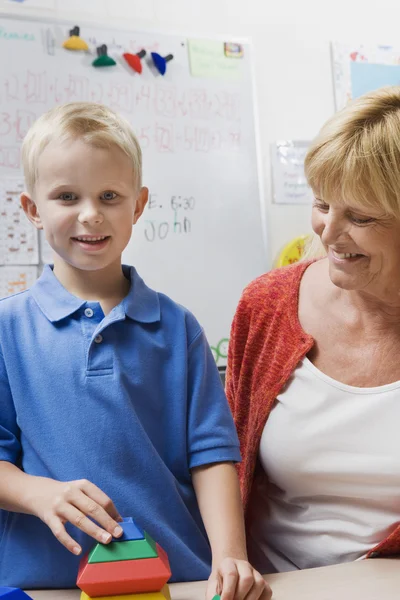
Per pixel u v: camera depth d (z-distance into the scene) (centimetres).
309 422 94
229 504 78
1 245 190
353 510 93
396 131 80
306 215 228
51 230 79
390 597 70
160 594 63
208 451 81
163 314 84
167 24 211
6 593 60
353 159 79
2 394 77
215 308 212
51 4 196
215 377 86
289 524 97
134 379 78
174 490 78
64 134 78
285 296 104
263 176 223
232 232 216
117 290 83
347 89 234
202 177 212
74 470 74
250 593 66
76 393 76
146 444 77
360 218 83
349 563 84
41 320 79
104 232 78
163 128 208
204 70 213
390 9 241
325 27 232
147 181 206
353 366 94
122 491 75
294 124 228
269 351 102
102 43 200
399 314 92
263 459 99
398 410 90
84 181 77
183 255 209
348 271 86
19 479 71
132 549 63
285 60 227
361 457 91
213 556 72
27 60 192
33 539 74
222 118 216
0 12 189
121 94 202
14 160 191
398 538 85
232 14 220
